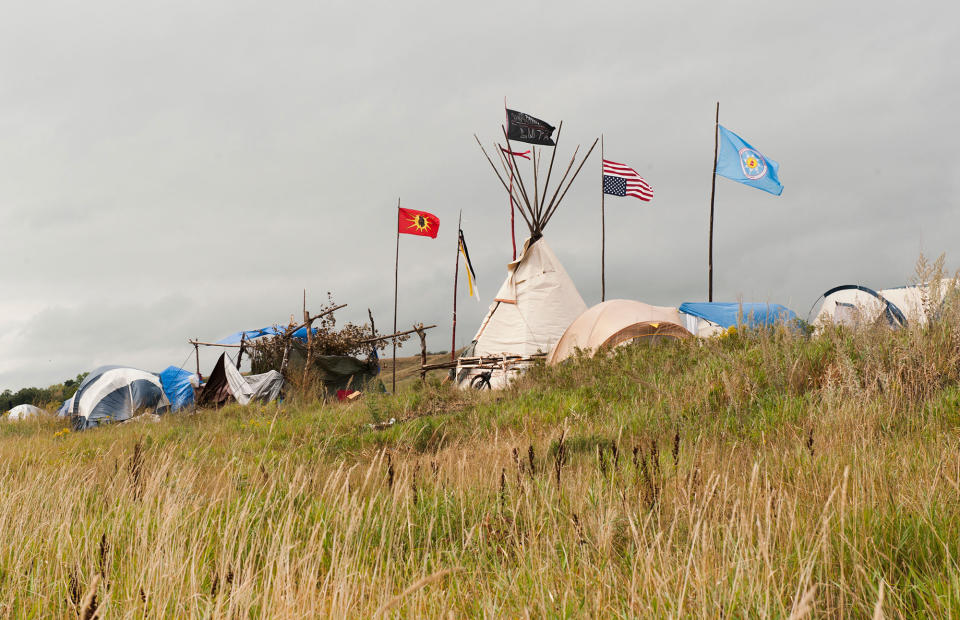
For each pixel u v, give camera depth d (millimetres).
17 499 4242
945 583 2223
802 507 3148
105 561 2625
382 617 2303
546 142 24156
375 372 23484
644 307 16688
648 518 2844
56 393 39594
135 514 3791
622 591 2457
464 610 2490
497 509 3680
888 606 2104
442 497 4133
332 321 25125
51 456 8211
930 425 4906
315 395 18594
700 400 6863
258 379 19781
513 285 22578
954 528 2643
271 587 2730
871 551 2570
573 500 3711
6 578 2939
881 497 3109
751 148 23906
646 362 10258
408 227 28156
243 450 8320
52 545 3346
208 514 3842
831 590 2328
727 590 2180
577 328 16641
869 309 7875
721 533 2918
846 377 6188
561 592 2461
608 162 27297
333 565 2857
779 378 6973
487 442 6918
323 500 4188
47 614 2596
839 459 3873
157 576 2703
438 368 21844
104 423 18219
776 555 2602
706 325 19812
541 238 22891
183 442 8680
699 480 3574
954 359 6082
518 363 18391
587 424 6844
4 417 20953
